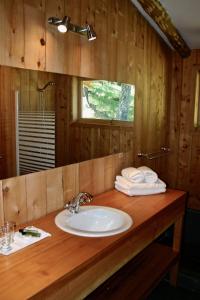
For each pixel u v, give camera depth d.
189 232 3.29
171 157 3.48
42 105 1.72
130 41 2.42
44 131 1.75
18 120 1.59
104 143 2.26
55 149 1.83
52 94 1.78
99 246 1.44
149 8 2.34
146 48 2.67
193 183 3.47
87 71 2.01
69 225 1.68
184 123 3.40
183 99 3.35
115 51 2.25
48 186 1.81
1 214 1.55
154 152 3.07
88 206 1.94
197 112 3.43
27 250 1.38
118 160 2.45
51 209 1.84
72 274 1.24
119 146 2.44
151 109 2.90
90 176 2.15
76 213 1.81
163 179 3.39
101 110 2.19
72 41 1.85
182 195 2.25
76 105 1.96
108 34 2.16
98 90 2.13
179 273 2.63
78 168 2.03
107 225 1.84
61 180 1.90
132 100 2.55
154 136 3.04
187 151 3.44
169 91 3.29
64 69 1.83
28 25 1.57
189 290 2.57
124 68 2.39
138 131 2.70
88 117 2.08
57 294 1.19
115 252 1.53
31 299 1.06
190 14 2.42
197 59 3.23
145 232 1.79
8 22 1.47
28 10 1.56
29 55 1.60
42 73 1.69
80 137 2.02
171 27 2.60
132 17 2.41
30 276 1.18
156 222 1.91
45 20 1.66
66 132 1.90
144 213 1.86
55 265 1.26
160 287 2.60
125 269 2.33
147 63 2.71
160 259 2.47
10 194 1.59
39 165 1.74
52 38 1.72
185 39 2.96
